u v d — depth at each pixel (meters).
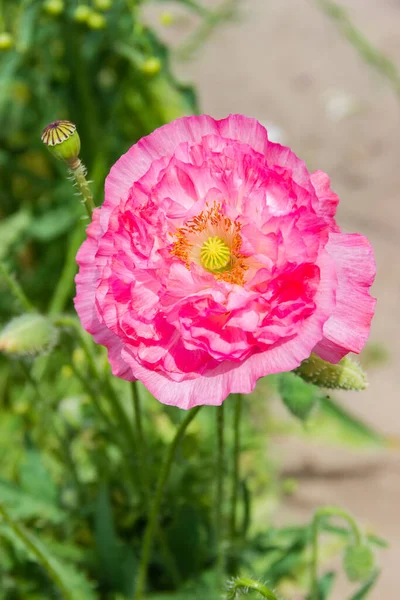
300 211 0.47
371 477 0.72
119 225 0.48
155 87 0.77
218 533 0.57
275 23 1.38
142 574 0.55
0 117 0.80
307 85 1.23
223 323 0.47
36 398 0.66
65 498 0.61
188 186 0.49
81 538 0.63
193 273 0.48
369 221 0.98
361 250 0.48
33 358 0.55
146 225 0.48
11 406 0.71
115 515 0.62
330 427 0.70
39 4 0.68
